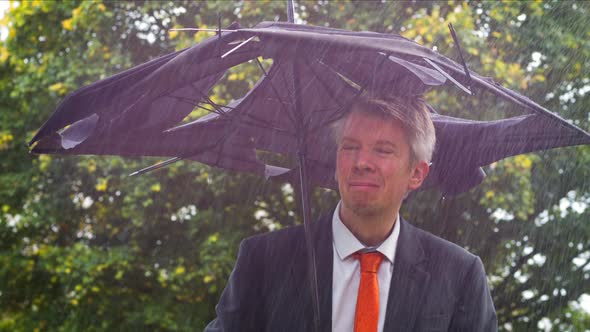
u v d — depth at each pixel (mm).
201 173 8102
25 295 10094
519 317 8805
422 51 1813
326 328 2074
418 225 7996
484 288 2188
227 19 8266
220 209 8555
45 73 9086
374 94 2033
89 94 1859
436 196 7547
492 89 1878
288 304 2129
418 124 2020
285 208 8766
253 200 8578
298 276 2143
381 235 2102
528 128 2295
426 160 2092
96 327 9156
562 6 8344
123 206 9203
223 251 8188
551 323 8672
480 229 8117
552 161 8266
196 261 8672
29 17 9414
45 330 9867
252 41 1960
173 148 2451
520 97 1985
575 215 8258
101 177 8781
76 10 8633
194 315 8602
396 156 2010
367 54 1951
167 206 8656
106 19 8758
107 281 9211
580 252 8453
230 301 2182
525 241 8430
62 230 9867
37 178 9516
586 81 8320
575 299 8539
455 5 8141
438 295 2111
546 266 8516
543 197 8344
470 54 7551
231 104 2512
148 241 9078
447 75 1761
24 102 9891
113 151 2316
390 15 7910
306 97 2354
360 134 2004
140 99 1890
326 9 8180
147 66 1904
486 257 8336
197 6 8758
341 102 2273
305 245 2186
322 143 2502
